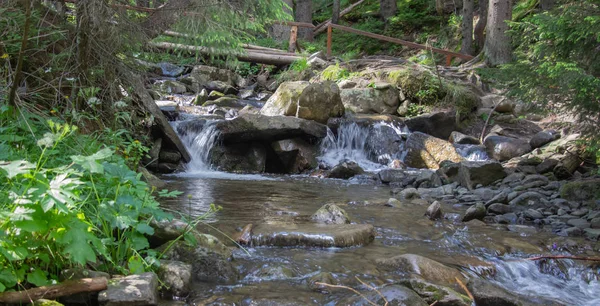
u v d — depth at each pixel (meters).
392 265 4.40
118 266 3.51
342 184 9.30
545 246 5.52
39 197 3.05
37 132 4.88
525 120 13.23
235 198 7.31
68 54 5.89
